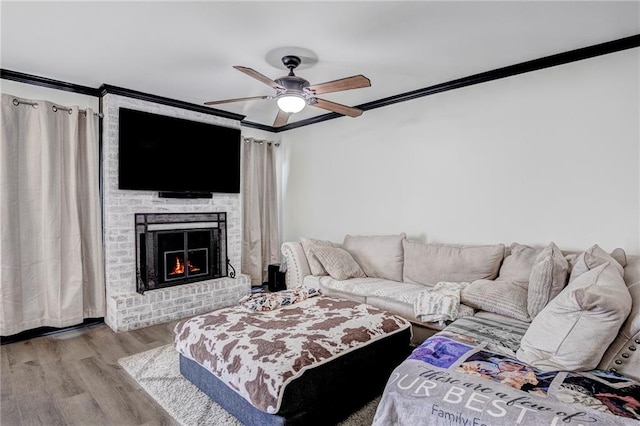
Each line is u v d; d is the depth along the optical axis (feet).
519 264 9.46
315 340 6.80
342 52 9.41
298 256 13.57
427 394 4.61
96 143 11.85
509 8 7.33
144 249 12.52
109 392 7.68
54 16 7.52
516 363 5.21
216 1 7.01
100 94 12.07
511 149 10.64
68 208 11.31
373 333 7.61
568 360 4.97
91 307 11.91
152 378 8.25
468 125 11.51
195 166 13.82
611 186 9.04
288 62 9.64
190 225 13.80
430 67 10.48
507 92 10.68
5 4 7.04
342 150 15.33
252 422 6.25
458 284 10.07
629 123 8.78
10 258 10.30
